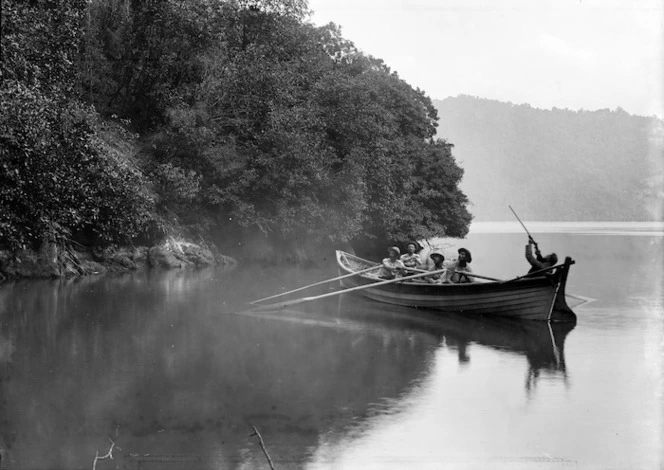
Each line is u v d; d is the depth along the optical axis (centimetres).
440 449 822
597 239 7269
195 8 3281
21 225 1869
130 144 3141
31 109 1585
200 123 3309
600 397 1036
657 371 1188
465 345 1425
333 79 3919
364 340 1469
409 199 5284
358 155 3828
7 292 2117
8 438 838
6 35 1547
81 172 2023
